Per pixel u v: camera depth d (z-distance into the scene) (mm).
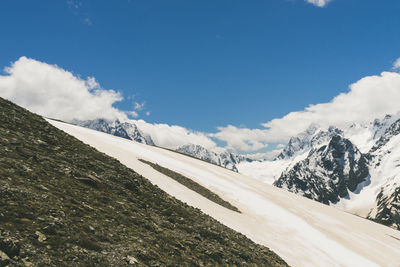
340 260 36500
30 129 26312
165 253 15594
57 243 11312
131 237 15227
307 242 39375
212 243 21484
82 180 20094
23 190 14047
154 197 25812
